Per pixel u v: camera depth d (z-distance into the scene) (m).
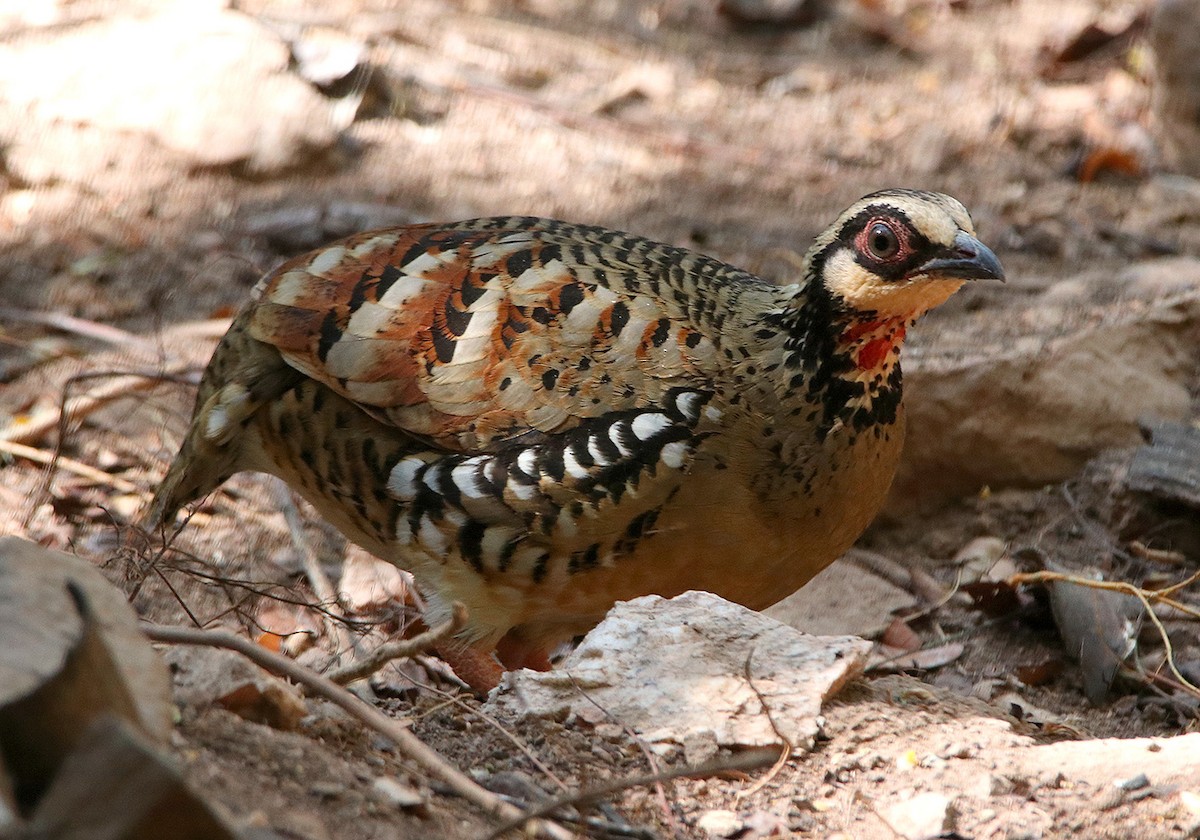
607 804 7.11
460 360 8.84
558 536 8.80
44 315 14.12
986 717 8.50
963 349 12.96
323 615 10.22
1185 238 16.16
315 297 9.09
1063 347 12.84
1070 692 10.51
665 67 19.94
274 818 5.96
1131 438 12.76
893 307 8.88
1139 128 18.25
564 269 9.05
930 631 11.22
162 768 4.82
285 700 7.01
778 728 7.70
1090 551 11.98
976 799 7.34
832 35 21.36
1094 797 7.41
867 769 7.64
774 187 17.25
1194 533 12.03
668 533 8.84
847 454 9.05
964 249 8.70
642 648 8.20
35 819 4.76
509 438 8.78
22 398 12.95
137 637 6.00
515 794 7.12
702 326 8.97
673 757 7.55
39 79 17.23
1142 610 10.88
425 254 9.20
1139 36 20.34
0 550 5.92
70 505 11.59
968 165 17.80
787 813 7.26
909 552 12.32
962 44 20.94
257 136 16.73
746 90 19.69
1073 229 16.28
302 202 16.25
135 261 15.23
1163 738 8.59
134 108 17.00
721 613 8.47
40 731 5.14
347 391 8.91
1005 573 11.53
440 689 9.59
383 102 18.05
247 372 9.28
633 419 8.67
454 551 9.04
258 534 11.66
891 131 18.58
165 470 12.20
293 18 19.03
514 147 17.64
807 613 11.25
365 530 9.43
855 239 8.93
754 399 8.83
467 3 20.97
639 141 18.06
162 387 13.16
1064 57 20.12
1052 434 12.60
